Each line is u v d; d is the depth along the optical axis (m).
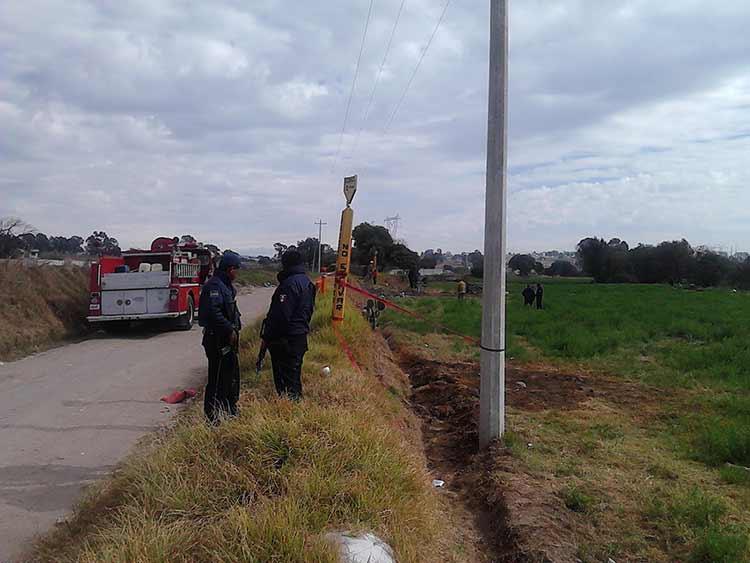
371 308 20.75
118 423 8.42
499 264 7.89
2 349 14.32
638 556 5.13
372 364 11.90
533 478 6.70
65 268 21.27
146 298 18.19
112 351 15.06
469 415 9.73
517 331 21.53
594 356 16.20
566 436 8.68
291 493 4.45
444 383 12.34
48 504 5.77
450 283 64.62
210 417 6.49
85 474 6.51
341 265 11.62
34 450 7.27
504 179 7.87
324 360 9.84
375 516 4.46
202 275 21.28
